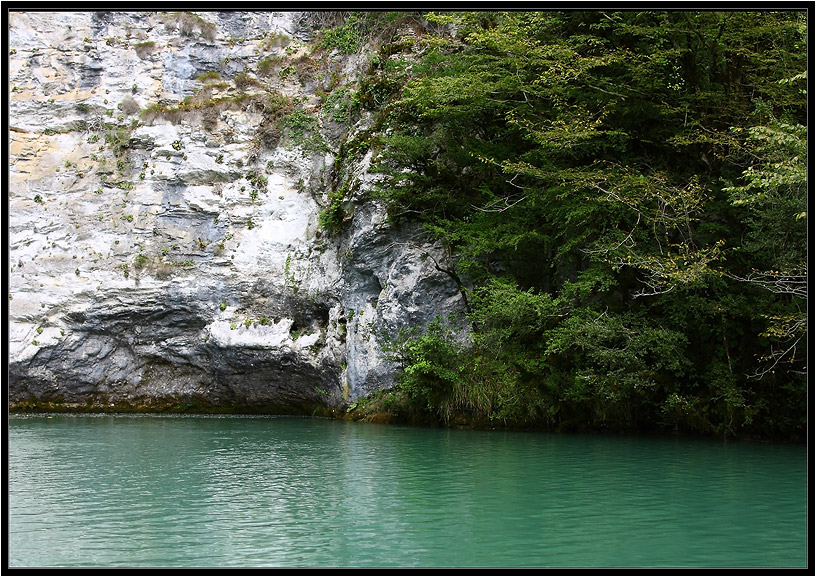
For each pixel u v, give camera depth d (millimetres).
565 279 16047
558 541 6133
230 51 24062
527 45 14672
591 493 8148
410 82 17047
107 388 20969
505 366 15188
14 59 23203
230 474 9445
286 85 23250
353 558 5641
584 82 15195
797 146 10336
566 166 15461
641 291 14391
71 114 22859
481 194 17234
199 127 22203
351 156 19938
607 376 13594
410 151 17188
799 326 12086
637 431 14656
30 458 11016
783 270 12320
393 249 18094
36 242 21141
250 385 20500
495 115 16859
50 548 5941
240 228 21188
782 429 13875
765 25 14086
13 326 20156
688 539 6203
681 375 13914
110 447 12328
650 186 13586
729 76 15234
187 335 20844
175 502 7680
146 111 22484
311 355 19391
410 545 6004
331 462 10484
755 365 14352
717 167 15234
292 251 20781
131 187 21734
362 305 18656
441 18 16797
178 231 21203
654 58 14188
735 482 8867
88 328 20547
